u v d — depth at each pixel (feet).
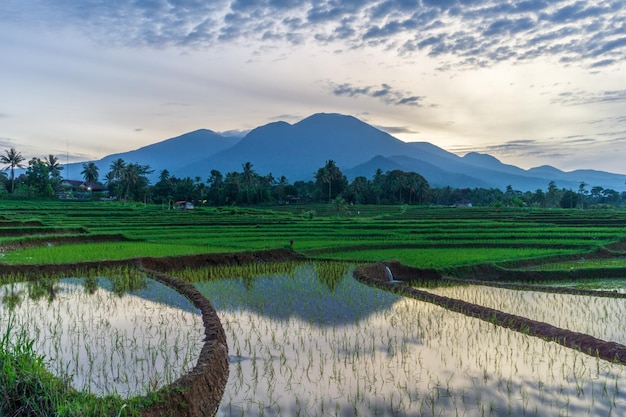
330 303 56.13
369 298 58.90
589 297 65.10
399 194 406.41
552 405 30.73
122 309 50.78
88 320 46.39
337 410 29.99
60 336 41.24
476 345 41.57
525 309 57.98
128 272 73.26
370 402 31.01
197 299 54.19
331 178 381.81
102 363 34.99
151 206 287.07
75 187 385.50
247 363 37.24
